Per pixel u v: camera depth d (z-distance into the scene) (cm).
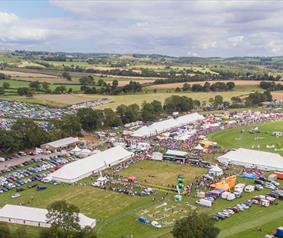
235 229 11875
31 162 18962
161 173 17812
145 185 16062
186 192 15088
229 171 18238
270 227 12088
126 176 17275
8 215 12356
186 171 18162
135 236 11406
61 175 16375
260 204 14012
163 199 14462
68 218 10175
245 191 15462
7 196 14538
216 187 15400
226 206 13812
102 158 18812
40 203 13912
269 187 15950
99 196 14712
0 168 17900
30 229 11825
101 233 11562
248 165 19112
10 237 10100
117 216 12850
